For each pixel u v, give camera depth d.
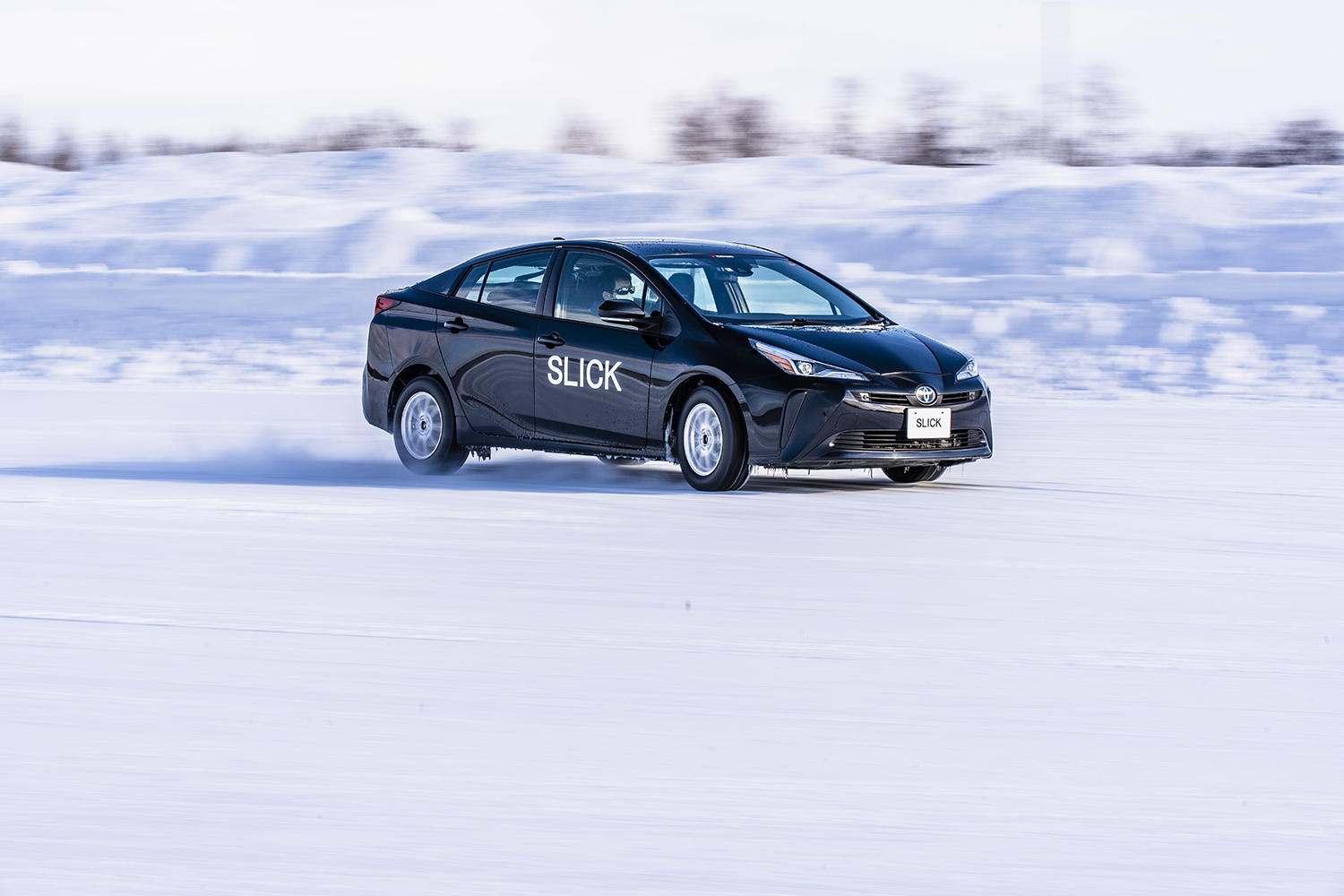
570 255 29.75
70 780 11.41
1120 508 25.34
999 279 66.62
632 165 112.19
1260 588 18.78
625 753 12.14
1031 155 109.12
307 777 11.50
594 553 21.03
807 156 106.88
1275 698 13.83
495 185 107.88
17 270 85.12
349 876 9.55
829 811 10.80
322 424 38.69
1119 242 76.06
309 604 17.67
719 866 9.76
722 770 11.71
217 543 21.78
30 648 15.52
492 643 15.76
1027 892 9.38
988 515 24.58
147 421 39.09
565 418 28.98
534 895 9.28
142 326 61.38
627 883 9.46
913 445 26.94
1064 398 43.44
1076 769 11.77
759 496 26.81
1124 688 14.13
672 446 27.91
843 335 27.70
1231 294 59.56
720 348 27.12
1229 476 29.19
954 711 13.36
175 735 12.57
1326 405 41.38
